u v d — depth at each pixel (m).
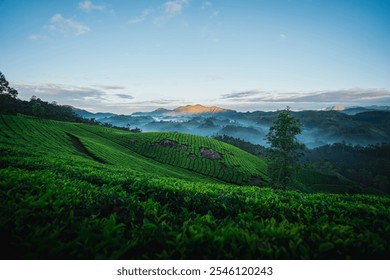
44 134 66.00
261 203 6.74
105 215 4.98
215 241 3.70
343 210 6.26
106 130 112.31
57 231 3.50
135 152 88.12
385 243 4.00
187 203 6.94
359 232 4.97
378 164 182.38
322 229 4.33
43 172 9.15
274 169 40.59
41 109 110.06
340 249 3.81
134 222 4.64
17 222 3.73
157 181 9.34
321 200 7.75
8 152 19.30
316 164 144.12
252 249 3.57
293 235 3.98
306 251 3.53
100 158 50.50
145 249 3.63
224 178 74.56
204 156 91.88
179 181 11.98
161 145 97.69
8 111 104.25
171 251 3.54
